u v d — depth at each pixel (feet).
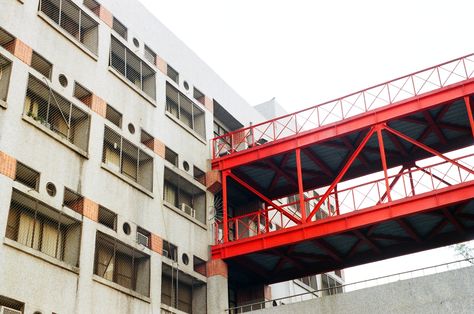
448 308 81.61
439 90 96.78
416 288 84.84
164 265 96.89
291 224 143.13
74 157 85.51
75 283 78.89
